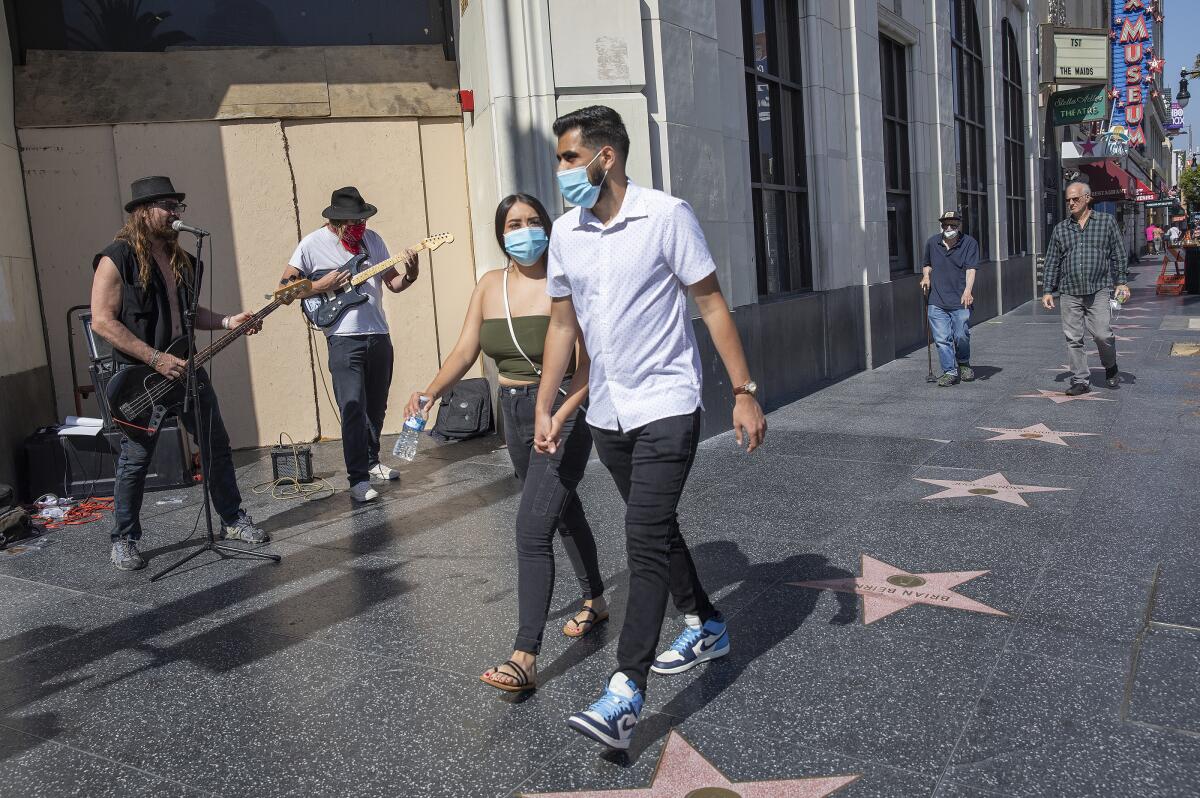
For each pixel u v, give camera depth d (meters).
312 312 5.57
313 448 7.27
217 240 7.16
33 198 6.71
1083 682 2.92
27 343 6.43
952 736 2.64
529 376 3.24
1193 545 4.10
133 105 6.91
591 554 3.47
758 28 8.90
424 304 7.65
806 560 4.18
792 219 9.58
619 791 2.46
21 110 6.63
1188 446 5.94
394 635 3.58
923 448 6.31
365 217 5.57
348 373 5.61
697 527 4.75
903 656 3.17
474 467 6.37
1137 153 42.81
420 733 2.82
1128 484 5.15
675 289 2.72
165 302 4.51
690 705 2.91
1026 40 19.00
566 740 2.74
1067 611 3.47
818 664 3.14
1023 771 2.45
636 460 2.69
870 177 10.61
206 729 2.90
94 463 6.00
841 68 10.09
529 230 3.11
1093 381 8.73
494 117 6.23
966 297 8.81
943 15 13.27
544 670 3.21
